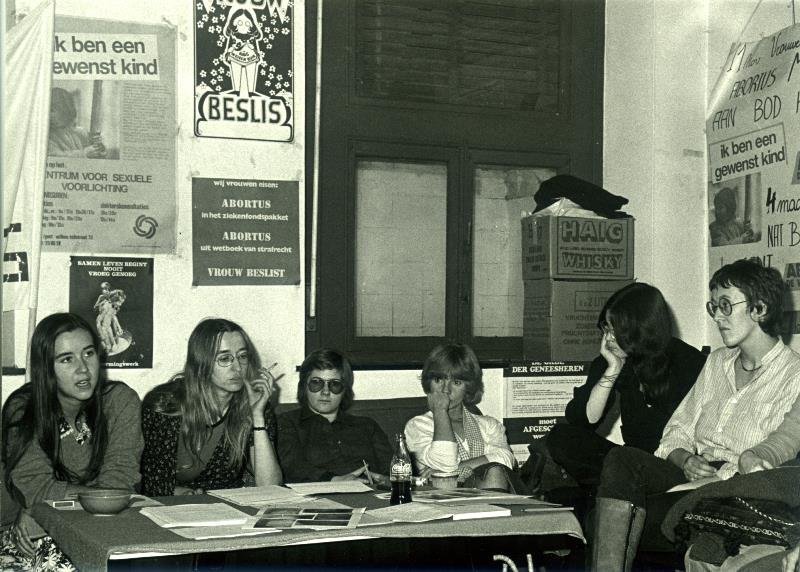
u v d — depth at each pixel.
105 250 4.36
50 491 3.05
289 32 4.69
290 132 4.69
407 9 5.00
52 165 4.27
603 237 4.88
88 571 2.18
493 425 4.23
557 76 5.32
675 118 5.36
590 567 3.38
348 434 4.03
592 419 4.10
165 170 4.46
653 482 3.37
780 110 4.84
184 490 3.44
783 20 4.87
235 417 3.46
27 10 4.14
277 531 2.28
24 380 3.87
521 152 5.25
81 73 4.33
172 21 4.47
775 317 3.41
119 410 3.33
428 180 5.11
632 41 5.37
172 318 4.47
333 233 4.86
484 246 5.23
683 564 3.33
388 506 2.63
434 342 5.09
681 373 3.98
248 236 4.61
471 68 5.15
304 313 4.73
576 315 4.84
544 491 4.11
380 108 4.95
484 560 3.08
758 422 3.38
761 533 2.77
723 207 5.25
